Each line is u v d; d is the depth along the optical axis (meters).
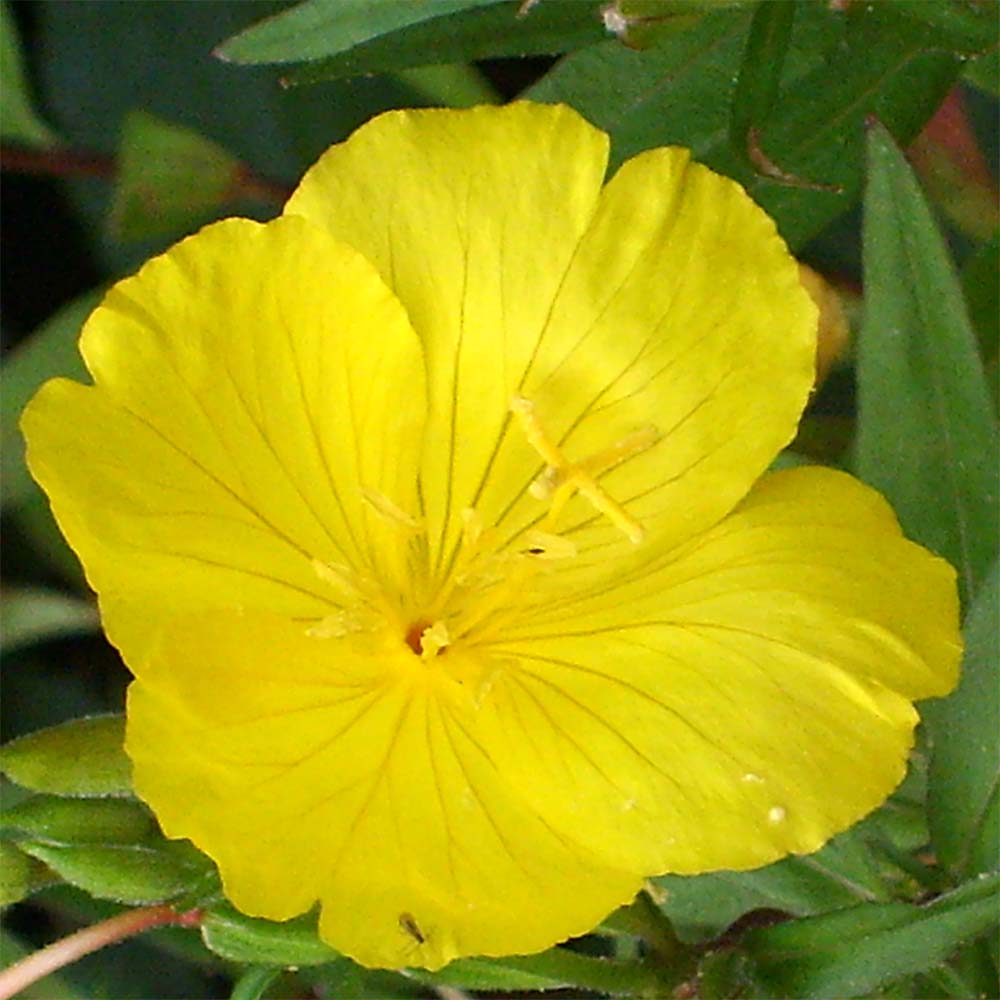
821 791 0.19
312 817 0.19
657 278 0.20
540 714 0.20
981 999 0.20
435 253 0.20
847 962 0.20
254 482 0.20
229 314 0.19
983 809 0.20
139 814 0.20
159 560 0.19
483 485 0.20
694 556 0.20
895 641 0.20
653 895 0.20
